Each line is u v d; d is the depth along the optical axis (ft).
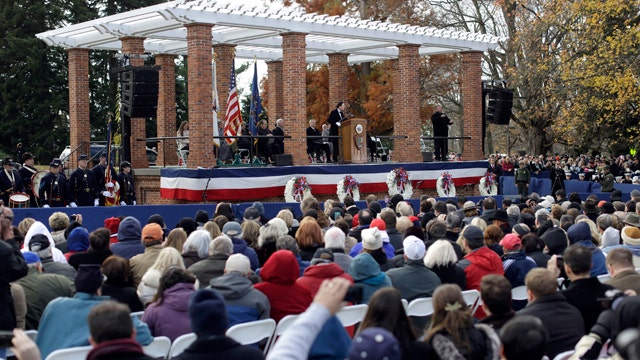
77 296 20.71
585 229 31.09
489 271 27.84
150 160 119.34
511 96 94.68
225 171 71.05
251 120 85.51
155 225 29.01
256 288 24.26
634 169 120.37
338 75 99.76
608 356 16.28
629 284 22.86
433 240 32.60
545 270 20.97
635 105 126.00
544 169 116.98
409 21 146.51
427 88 152.05
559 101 131.03
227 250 26.78
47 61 152.97
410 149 89.66
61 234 36.81
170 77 93.09
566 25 128.26
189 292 22.58
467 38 94.02
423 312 25.90
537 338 14.55
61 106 153.07
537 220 41.47
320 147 86.99
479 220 35.29
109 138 68.90
